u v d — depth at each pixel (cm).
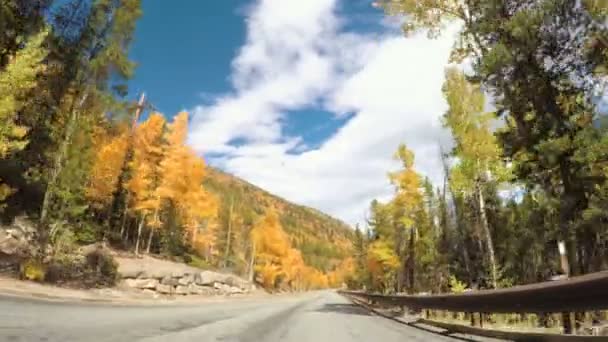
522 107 1281
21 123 1920
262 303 2216
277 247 5944
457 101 1830
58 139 1997
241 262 6962
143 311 1086
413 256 3005
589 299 449
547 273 2358
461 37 1441
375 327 967
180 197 3603
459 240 2825
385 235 3306
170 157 3588
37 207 2444
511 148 1344
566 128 1220
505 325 943
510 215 2381
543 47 1198
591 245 1216
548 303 527
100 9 2005
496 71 1248
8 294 1095
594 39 1154
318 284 14612
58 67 1967
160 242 4400
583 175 1159
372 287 4984
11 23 1789
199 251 5819
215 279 3700
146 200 3581
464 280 2819
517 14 1187
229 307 1584
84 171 2120
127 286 2445
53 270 1828
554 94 1239
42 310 819
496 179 1761
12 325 567
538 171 1319
